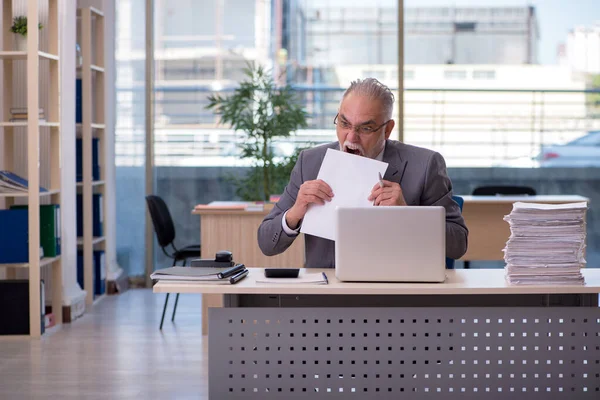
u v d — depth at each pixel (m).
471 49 7.43
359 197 2.72
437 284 2.58
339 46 7.45
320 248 3.08
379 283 2.60
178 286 2.55
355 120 2.85
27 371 4.45
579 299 2.84
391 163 3.04
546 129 7.45
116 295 6.98
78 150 6.57
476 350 2.65
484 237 6.05
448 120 7.47
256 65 7.45
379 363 2.64
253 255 5.40
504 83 7.45
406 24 7.43
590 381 2.65
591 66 7.40
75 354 4.85
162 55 7.45
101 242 7.01
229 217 5.40
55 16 5.63
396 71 7.44
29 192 5.26
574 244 2.57
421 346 2.64
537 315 2.64
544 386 2.65
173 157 7.50
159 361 4.68
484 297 2.89
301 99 7.46
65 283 5.89
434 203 3.01
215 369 2.65
